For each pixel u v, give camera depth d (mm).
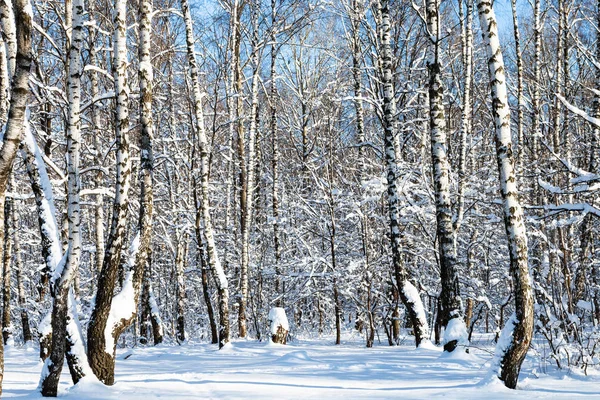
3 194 5410
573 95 16156
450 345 9445
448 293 9945
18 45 5402
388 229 15000
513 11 14625
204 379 7250
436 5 10750
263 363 9250
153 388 6629
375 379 7102
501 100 6766
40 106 13977
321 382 6887
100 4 16719
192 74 13641
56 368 6441
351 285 15047
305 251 17344
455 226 13180
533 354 8859
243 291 16516
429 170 14844
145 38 9773
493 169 15766
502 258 14836
